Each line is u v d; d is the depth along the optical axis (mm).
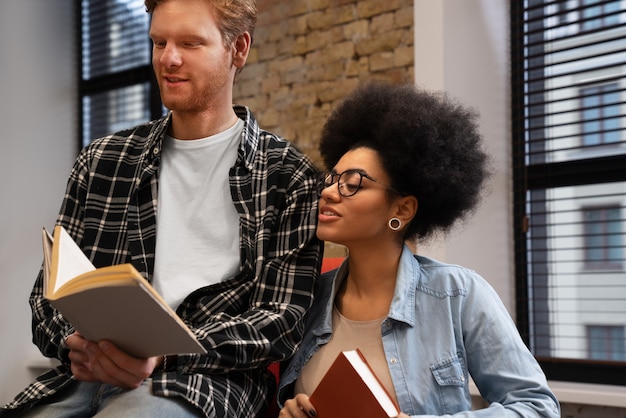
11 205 4438
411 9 3287
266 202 1720
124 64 4754
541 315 3021
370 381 1342
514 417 1425
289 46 3727
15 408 1572
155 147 1771
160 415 1363
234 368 1503
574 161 2971
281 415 1385
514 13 3145
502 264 3039
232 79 1817
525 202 3078
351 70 3482
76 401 1602
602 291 2879
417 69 2910
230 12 1717
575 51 3012
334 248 3416
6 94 4480
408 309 1571
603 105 2859
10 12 4531
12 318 4359
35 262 4527
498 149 3057
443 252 2764
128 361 1330
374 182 1558
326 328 1617
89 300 1166
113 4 4828
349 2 3502
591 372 2850
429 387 1515
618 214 2861
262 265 1658
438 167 1585
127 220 1718
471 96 2945
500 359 1530
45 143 4672
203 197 1748
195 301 1649
